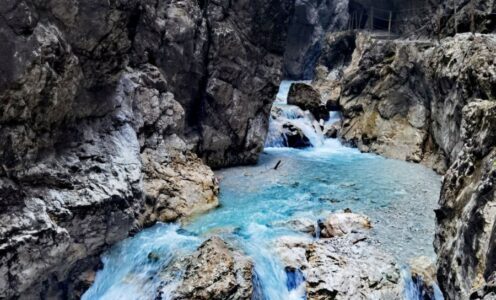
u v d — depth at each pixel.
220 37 17.92
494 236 6.38
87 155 11.16
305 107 27.33
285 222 12.70
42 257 8.85
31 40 8.65
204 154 18.20
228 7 18.45
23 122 8.98
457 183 8.88
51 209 9.28
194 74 17.58
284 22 20.05
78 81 10.63
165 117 15.21
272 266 10.45
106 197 10.58
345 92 26.42
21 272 8.48
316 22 48.09
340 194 15.62
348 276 9.94
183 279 9.67
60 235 9.12
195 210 13.48
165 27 16.06
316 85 34.94
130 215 11.45
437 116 19.12
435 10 27.80
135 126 13.67
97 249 10.77
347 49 37.75
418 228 12.58
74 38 10.36
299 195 15.44
